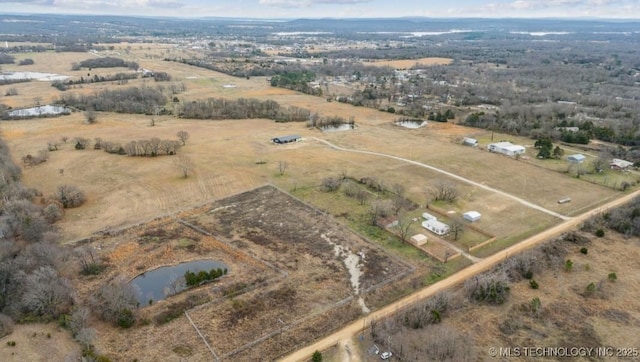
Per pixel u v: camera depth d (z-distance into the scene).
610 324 47.97
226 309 50.03
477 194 84.19
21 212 66.50
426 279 57.00
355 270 58.38
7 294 48.91
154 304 50.59
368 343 45.19
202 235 66.94
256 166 98.19
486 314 49.47
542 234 68.56
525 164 101.88
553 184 89.69
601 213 74.25
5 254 55.47
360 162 102.06
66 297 49.50
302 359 43.09
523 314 49.47
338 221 72.19
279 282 55.22
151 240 65.19
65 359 41.03
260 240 65.69
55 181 87.62
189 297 51.75
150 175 91.50
